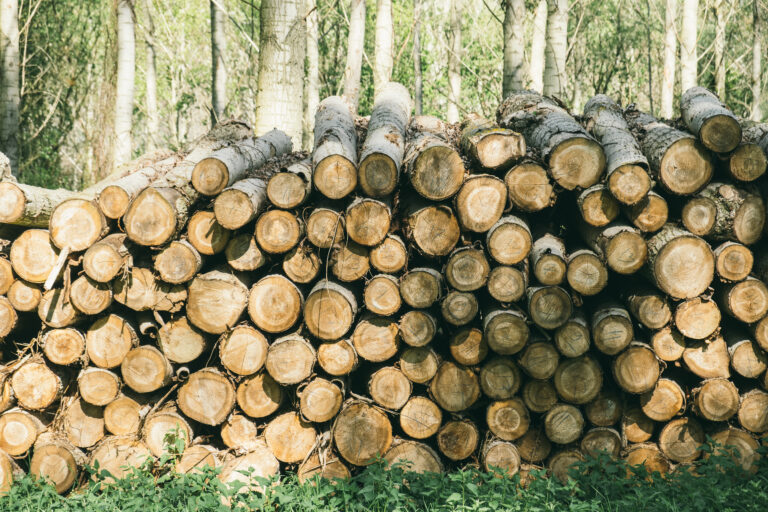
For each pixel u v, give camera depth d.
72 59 20.67
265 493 4.48
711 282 4.96
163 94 24.91
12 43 12.28
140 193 4.70
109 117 14.27
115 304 4.93
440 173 4.79
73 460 4.86
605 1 25.55
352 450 4.95
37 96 20.11
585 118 5.88
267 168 5.61
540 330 4.93
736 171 4.86
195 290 4.84
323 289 4.83
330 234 4.80
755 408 5.06
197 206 5.16
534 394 4.99
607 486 4.55
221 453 4.93
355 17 11.31
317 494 4.40
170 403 5.08
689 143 4.83
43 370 4.91
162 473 4.90
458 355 4.92
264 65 8.00
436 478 4.61
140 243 4.71
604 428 5.08
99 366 4.92
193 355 4.95
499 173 5.02
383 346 4.92
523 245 4.79
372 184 4.77
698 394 5.01
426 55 20.27
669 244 4.75
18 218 5.00
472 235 4.99
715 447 4.98
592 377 4.92
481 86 22.52
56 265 4.71
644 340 5.08
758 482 4.41
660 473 4.81
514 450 5.01
